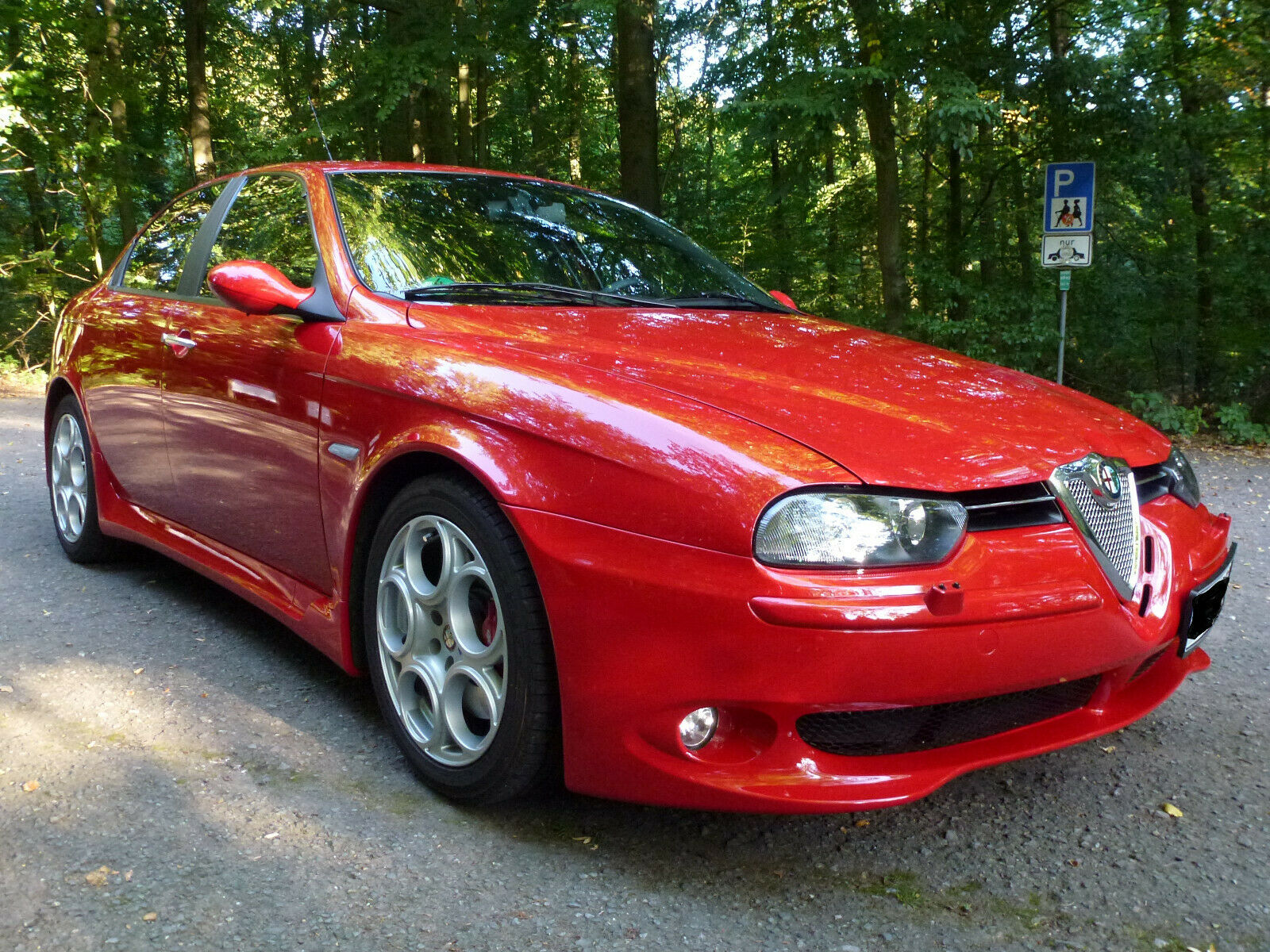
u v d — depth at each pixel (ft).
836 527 5.65
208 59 56.65
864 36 30.32
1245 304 34.30
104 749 7.73
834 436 6.16
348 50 36.17
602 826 6.91
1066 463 6.50
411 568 7.37
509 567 6.47
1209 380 35.01
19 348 41.09
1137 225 36.47
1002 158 38.29
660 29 36.99
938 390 7.28
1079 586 6.18
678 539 5.82
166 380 10.32
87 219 43.06
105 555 12.82
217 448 9.52
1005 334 32.42
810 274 49.49
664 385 6.70
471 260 8.98
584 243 10.03
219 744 7.89
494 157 69.15
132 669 9.39
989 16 32.89
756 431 6.12
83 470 12.62
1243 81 33.68
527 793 6.82
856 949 5.65
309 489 8.24
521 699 6.47
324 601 8.36
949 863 6.61
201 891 5.94
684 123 50.57
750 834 6.88
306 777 7.43
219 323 9.68
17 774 7.29
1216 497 20.53
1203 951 5.72
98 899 5.81
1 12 38.81
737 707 5.81
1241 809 7.42
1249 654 10.88
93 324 12.19
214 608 11.27
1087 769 8.05
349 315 8.22
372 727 8.34
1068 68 32.63
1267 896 6.30
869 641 5.55
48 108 41.39
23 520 15.31
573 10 30.55
